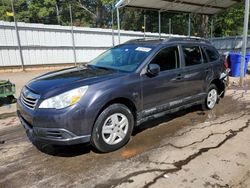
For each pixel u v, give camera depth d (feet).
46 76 12.81
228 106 19.83
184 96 15.31
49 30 52.29
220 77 18.49
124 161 10.77
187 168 10.12
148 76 12.75
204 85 17.02
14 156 11.39
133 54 13.96
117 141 11.73
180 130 14.44
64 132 9.98
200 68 16.30
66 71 13.62
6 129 15.15
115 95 11.14
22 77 40.37
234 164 10.41
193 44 16.34
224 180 9.27
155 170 10.00
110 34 62.23
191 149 11.87
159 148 12.01
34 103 10.41
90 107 10.34
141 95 12.44
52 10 107.55
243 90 26.53
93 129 10.82
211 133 13.96
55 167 10.39
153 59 13.23
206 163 10.50
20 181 9.41
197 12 50.26
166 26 107.04
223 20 108.47
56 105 9.95
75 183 9.23
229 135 13.65
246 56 36.76
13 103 21.80
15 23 47.06
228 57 37.09
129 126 12.14
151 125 15.29
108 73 12.30
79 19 120.88
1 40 46.06
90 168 10.25
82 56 58.70
